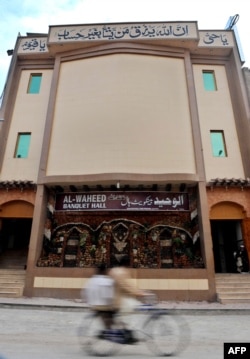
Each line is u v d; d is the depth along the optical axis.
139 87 15.80
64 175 14.38
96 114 15.50
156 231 14.46
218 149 16.33
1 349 5.55
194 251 13.88
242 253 14.47
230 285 12.91
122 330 5.55
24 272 14.29
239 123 16.69
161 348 5.47
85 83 16.36
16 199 15.40
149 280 12.79
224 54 18.33
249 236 14.45
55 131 15.62
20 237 18.59
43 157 14.94
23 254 17.66
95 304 5.70
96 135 15.04
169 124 15.20
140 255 13.98
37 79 18.69
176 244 13.98
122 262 13.02
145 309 5.73
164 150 14.65
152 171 14.20
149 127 15.03
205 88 17.83
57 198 15.19
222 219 14.91
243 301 11.83
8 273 14.27
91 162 14.55
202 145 16.20
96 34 17.22
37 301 11.70
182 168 14.38
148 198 14.73
